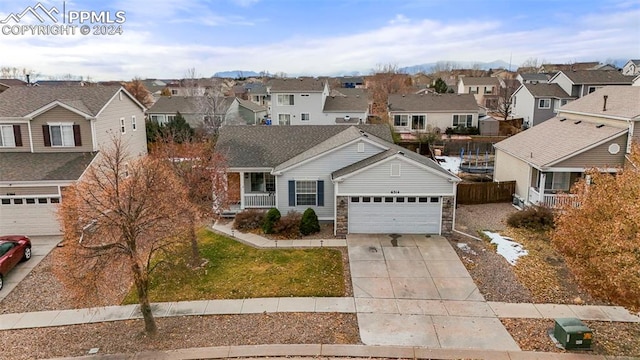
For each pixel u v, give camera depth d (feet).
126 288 48.08
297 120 165.17
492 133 152.66
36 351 36.86
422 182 62.34
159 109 158.20
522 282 48.37
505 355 35.14
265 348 36.42
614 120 71.51
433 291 46.52
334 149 67.62
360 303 44.16
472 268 52.24
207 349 36.47
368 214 64.03
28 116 70.90
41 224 65.57
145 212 37.60
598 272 34.55
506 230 66.23
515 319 40.83
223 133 83.51
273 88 163.63
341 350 36.06
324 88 165.58
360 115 164.45
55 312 43.27
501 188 82.48
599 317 40.93
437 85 246.88
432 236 63.52
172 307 43.78
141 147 101.24
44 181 64.23
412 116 156.66
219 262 55.11
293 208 70.64
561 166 69.62
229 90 282.77
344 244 60.90
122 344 37.60
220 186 58.13
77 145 73.26
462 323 40.19
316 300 44.91
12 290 47.85
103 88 84.69
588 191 38.09
